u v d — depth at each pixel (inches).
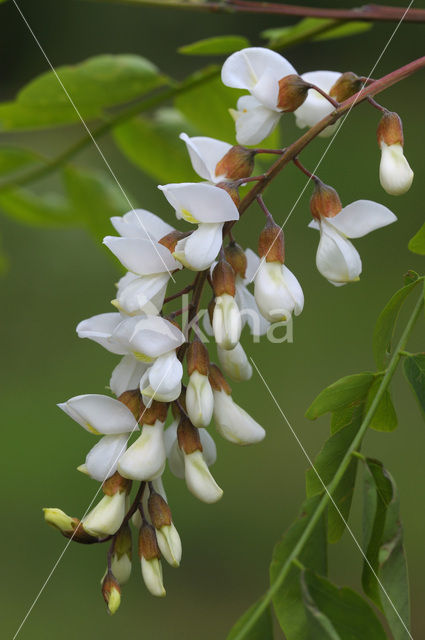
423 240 18.4
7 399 43.6
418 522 34.1
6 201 24.2
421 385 17.3
